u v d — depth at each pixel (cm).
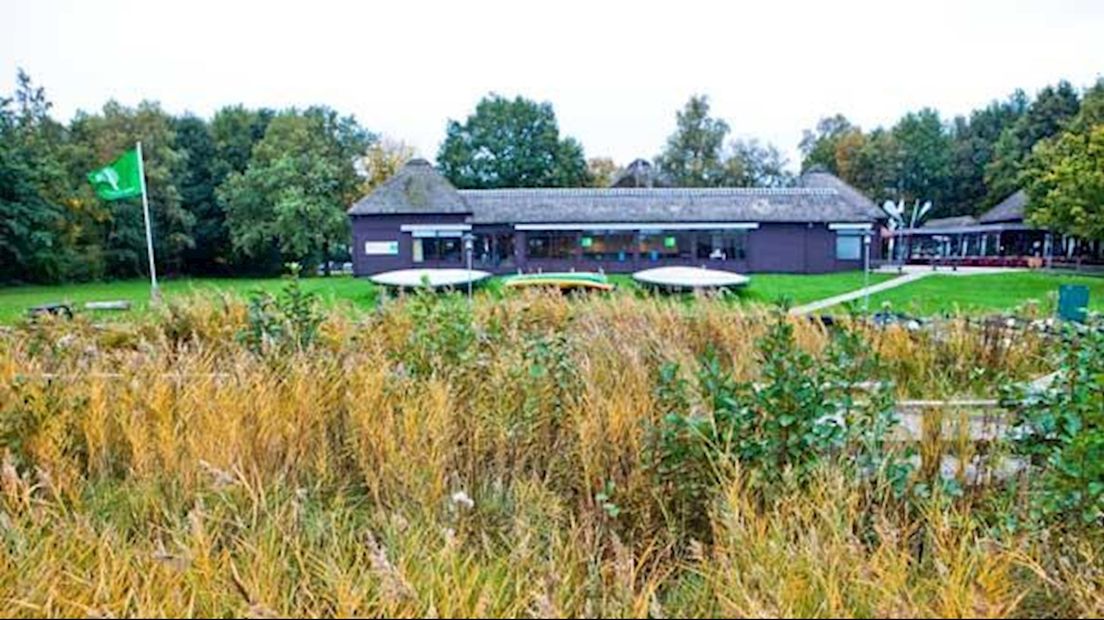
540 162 5209
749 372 396
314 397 369
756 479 271
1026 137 4881
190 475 297
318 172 3878
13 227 2920
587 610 204
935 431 335
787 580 207
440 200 3130
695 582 238
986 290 2172
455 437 343
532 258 3162
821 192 3266
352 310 681
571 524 273
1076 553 247
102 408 349
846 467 281
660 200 3228
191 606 192
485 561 245
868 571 212
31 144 3478
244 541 237
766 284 2423
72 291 2666
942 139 5762
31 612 199
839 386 304
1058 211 2422
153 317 658
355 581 220
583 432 318
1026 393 321
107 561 226
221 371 425
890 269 3269
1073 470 260
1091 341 333
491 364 405
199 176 4244
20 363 435
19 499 271
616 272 3159
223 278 3953
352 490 320
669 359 436
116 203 3553
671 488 296
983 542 233
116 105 3925
